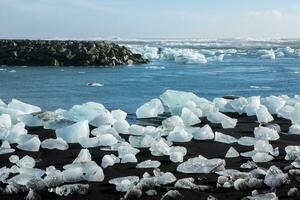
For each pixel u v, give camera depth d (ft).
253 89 52.95
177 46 250.37
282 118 29.04
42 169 18.10
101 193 15.38
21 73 76.33
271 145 21.50
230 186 15.84
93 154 20.36
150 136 22.33
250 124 27.22
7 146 21.27
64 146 21.35
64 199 14.83
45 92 49.11
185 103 31.65
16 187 15.38
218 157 19.97
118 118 27.45
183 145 22.03
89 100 42.45
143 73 77.66
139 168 18.19
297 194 14.99
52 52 98.94
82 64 97.35
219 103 31.89
